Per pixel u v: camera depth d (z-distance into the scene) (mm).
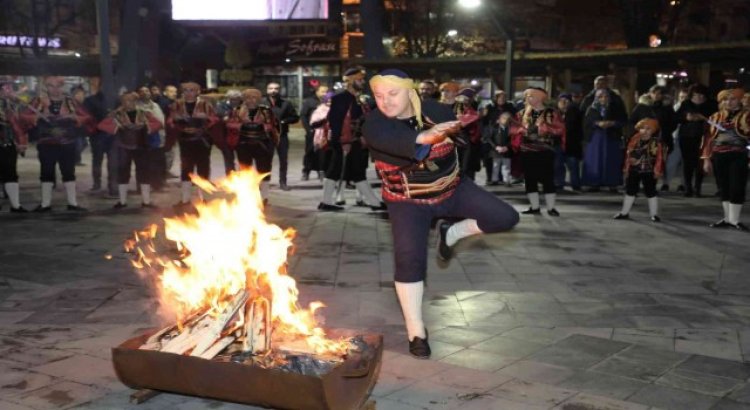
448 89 10922
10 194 11000
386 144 4352
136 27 17656
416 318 4945
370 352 4129
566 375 4746
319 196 13484
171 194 13414
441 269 7715
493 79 21047
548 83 20109
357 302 6418
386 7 34156
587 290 6934
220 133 11586
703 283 7242
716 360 5039
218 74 34938
